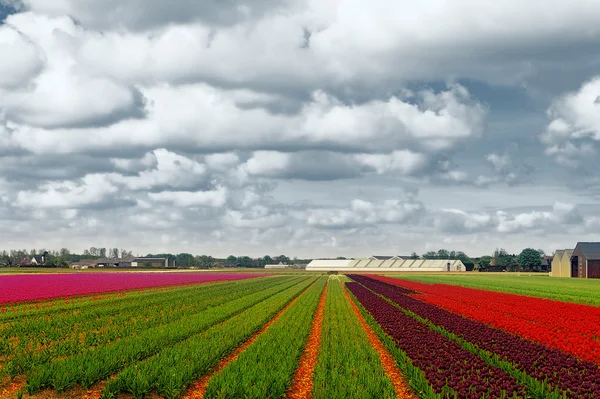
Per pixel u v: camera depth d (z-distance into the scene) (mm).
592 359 27828
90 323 40656
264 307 53594
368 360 27531
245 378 21750
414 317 46125
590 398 20172
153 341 30281
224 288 89375
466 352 28359
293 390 23109
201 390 22578
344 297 73562
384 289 86938
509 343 31109
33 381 21453
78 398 21156
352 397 19953
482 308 53750
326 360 26750
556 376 22719
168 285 98812
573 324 40844
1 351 29188
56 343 31891
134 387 21094
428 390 21000
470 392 20469
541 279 144375
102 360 24531
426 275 180875
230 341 31078
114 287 86188
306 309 52844
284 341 31375
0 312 48812
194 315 45188
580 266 169375
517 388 20922
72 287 84125
